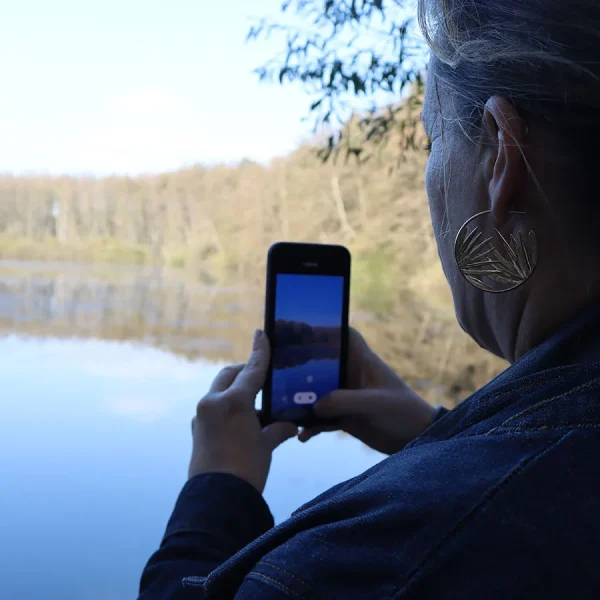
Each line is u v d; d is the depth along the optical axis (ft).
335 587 0.87
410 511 0.89
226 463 1.73
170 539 1.52
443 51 1.07
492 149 1.08
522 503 0.85
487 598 0.81
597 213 1.00
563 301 1.06
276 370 2.36
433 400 11.59
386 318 17.15
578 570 0.81
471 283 1.13
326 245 2.46
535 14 0.95
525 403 0.98
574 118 0.95
